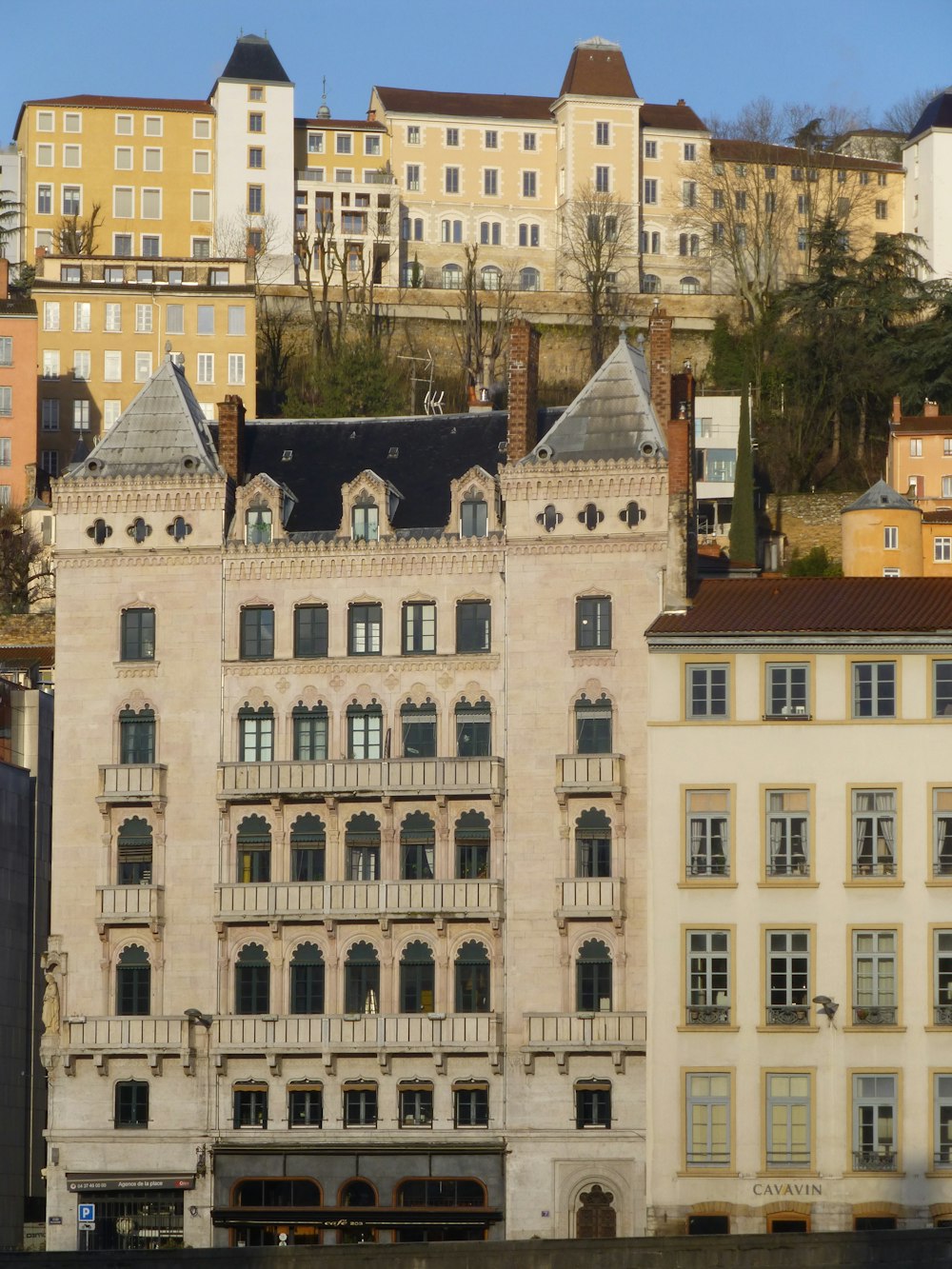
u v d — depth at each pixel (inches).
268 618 6387.8
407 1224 5959.6
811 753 5826.8
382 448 6717.5
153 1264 4704.7
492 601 6264.8
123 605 6427.2
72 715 6397.6
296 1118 6136.8
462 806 6171.3
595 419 6363.2
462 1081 6063.0
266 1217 6028.5
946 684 5826.8
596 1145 5949.8
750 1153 5684.1
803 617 5925.2
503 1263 4729.3
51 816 7106.3
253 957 6220.5
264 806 6264.8
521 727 6166.3
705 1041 5743.1
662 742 5885.8
